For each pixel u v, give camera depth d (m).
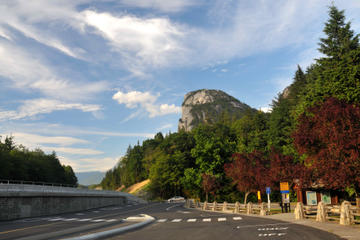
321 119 17.39
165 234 13.81
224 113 153.62
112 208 47.41
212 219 22.22
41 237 13.04
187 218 24.05
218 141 66.31
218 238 12.00
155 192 97.56
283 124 60.66
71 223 20.97
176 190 92.88
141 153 168.75
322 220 17.75
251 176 36.56
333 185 17.44
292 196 53.09
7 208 27.42
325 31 41.84
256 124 75.56
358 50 33.50
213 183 51.53
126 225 18.77
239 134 80.50
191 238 12.19
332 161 16.42
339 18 41.47
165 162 89.00
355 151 15.89
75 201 41.66
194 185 68.06
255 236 12.31
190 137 93.62
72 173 166.25
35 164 87.75
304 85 63.25
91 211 39.72
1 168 67.75
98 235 12.92
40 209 32.62
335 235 12.05
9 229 17.03
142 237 13.01
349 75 30.00
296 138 19.61
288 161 30.00
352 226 14.88
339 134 16.05
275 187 31.36
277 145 60.53
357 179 16.02
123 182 173.12
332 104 17.38
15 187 37.31
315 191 31.45
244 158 38.00
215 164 63.25
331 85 31.09
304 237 11.67
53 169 106.69
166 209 42.00
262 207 26.36
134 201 77.25
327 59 39.41
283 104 63.50
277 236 12.13
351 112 16.34
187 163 88.56
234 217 23.88
